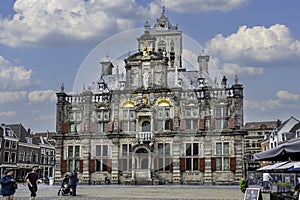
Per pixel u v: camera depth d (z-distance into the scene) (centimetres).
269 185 3259
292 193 1792
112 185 4291
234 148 4650
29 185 1664
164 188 3662
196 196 2531
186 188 3703
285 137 6519
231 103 4716
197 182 4616
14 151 7250
